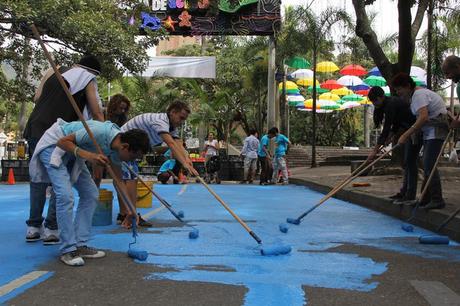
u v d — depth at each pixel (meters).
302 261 3.99
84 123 3.70
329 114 40.84
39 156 3.96
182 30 16.45
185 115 5.36
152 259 4.01
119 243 4.65
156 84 27.25
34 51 11.71
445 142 5.68
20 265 3.76
